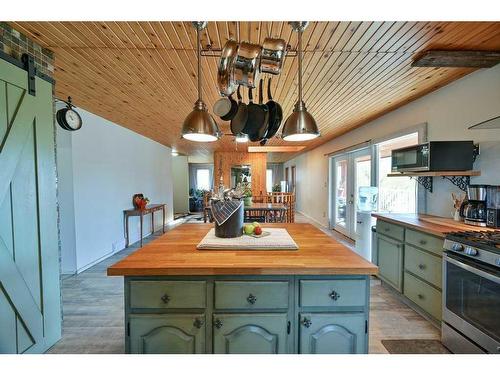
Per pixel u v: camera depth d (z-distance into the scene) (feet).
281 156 34.40
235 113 5.72
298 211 32.35
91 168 12.88
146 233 19.65
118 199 15.49
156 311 4.42
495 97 7.36
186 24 5.56
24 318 5.76
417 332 7.13
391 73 8.06
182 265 4.33
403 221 8.46
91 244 12.80
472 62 7.09
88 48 6.56
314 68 7.65
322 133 17.76
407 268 8.34
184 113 12.57
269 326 4.42
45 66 6.61
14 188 5.54
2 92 5.28
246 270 4.25
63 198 11.50
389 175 10.26
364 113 12.62
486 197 7.39
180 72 7.99
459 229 7.00
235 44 4.85
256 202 20.61
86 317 7.99
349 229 17.90
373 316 7.95
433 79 8.54
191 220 27.68
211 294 4.42
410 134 10.97
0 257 5.25
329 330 4.42
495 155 7.41
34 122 6.05
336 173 20.43
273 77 8.29
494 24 5.54
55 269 6.72
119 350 6.45
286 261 4.52
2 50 5.42
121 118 13.65
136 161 17.92
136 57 7.06
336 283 4.40
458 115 8.54
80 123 10.19
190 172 40.63
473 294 5.65
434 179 9.73
